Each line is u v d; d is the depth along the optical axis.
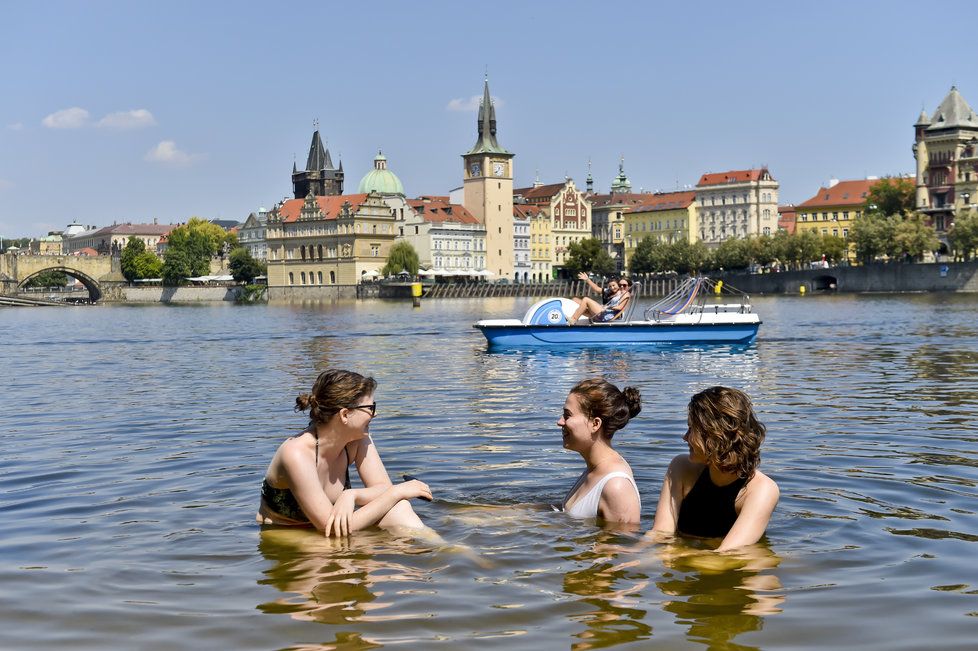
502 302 144.50
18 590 7.23
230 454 12.88
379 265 192.38
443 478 10.93
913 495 10.02
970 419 15.57
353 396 8.82
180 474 11.54
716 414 8.21
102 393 21.55
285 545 8.39
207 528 8.97
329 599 6.97
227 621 6.54
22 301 159.62
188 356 34.50
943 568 7.54
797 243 170.12
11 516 9.59
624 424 9.17
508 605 6.80
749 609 6.68
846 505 9.58
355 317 80.06
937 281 131.88
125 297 195.88
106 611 6.76
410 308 112.44
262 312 104.00
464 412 16.81
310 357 32.78
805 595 6.96
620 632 6.26
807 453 12.51
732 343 34.59
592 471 9.22
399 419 15.98
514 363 28.30
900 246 143.38
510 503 9.71
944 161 156.88
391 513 8.82
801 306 83.88
